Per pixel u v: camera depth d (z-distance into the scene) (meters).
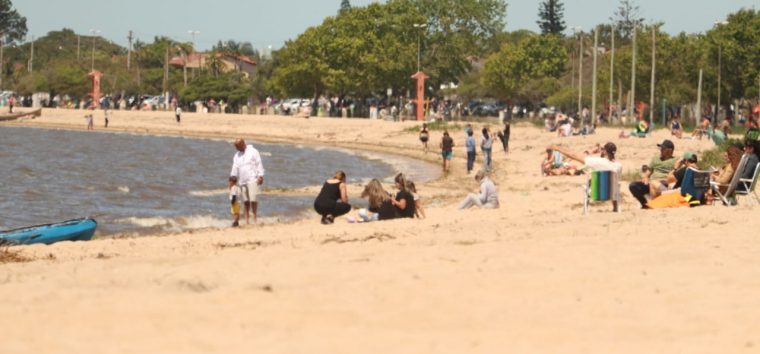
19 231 54.28
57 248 47.75
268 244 47.00
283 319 25.61
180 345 22.48
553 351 22.66
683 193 56.94
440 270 33.53
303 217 79.12
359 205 87.31
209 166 151.00
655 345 23.39
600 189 57.22
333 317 25.98
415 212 61.78
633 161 135.38
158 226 74.62
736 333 24.75
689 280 31.89
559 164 115.12
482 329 24.97
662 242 40.12
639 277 32.34
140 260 39.81
